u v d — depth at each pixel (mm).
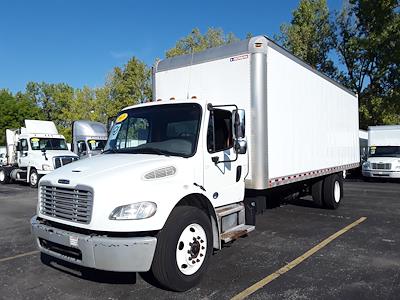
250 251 6672
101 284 5242
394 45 27375
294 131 8234
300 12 36562
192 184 5266
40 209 5191
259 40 6762
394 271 5602
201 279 5234
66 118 51344
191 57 7633
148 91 38031
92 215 4430
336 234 7863
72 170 5062
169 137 5781
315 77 9445
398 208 11102
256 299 4656
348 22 34500
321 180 10672
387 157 20859
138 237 4480
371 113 31297
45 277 5562
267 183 6914
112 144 6281
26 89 74000
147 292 4934
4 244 7508
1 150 26266
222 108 6121
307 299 4637
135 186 4562
